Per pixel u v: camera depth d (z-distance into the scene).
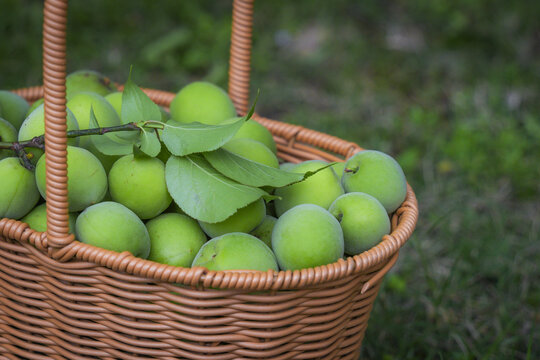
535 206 0.96
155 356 0.61
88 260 0.59
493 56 1.44
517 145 1.08
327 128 1.12
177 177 0.63
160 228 0.64
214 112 0.73
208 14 1.45
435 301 0.81
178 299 0.59
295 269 0.62
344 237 0.65
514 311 0.82
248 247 0.61
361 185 0.67
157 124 0.64
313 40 1.43
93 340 0.61
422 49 1.44
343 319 0.62
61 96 0.57
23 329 0.63
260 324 0.59
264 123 0.76
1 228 0.60
